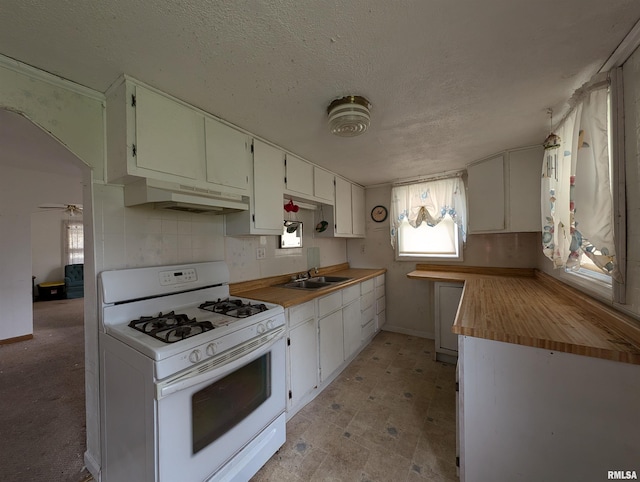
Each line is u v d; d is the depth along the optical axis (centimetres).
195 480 112
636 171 103
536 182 213
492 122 175
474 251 300
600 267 119
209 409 119
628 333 104
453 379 233
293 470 143
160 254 165
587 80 129
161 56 110
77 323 396
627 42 102
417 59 114
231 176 172
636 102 102
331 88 135
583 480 102
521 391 112
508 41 104
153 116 133
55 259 607
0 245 314
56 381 231
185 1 84
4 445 159
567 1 86
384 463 146
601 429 99
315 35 100
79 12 87
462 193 295
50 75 120
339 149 223
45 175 345
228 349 126
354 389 220
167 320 138
